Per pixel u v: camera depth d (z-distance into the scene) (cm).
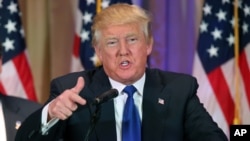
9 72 1324
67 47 1434
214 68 1315
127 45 571
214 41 1323
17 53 1334
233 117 1311
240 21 1348
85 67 1332
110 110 597
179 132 604
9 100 884
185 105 621
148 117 598
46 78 1441
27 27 1430
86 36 1343
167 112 609
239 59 1339
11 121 858
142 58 582
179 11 1430
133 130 586
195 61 1326
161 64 1420
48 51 1444
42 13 1434
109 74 599
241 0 1348
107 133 588
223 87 1312
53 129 555
